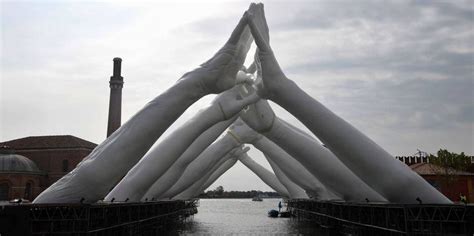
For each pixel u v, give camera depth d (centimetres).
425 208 1448
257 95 2042
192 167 3027
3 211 1360
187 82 1766
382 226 1723
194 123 2139
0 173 4912
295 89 1791
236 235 2636
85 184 1542
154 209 2511
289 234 2680
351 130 1712
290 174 3222
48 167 5475
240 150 4831
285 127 2245
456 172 3928
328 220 2770
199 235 2634
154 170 2011
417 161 4753
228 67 1819
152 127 1677
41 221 1409
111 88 5456
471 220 1388
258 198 16238
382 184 1655
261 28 1839
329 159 2098
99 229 1529
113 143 1628
